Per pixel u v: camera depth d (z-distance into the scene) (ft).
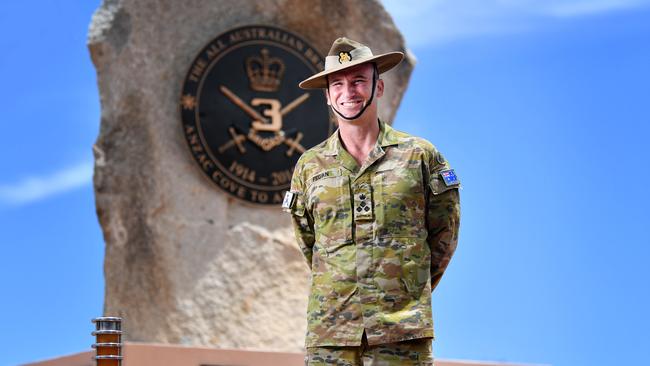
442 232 17.60
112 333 19.10
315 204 17.44
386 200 17.04
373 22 40.01
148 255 35.47
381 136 17.56
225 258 36.40
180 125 36.47
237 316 36.06
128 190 35.65
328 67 17.83
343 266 16.92
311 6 38.86
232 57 37.27
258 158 37.19
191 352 30.71
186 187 36.32
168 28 36.81
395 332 16.51
